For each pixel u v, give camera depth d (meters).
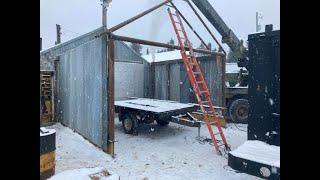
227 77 13.11
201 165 6.02
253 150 4.20
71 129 9.39
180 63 12.55
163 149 7.35
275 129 4.43
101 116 7.03
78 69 8.62
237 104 11.20
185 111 9.00
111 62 6.74
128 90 14.12
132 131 9.12
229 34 10.57
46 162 4.43
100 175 3.04
